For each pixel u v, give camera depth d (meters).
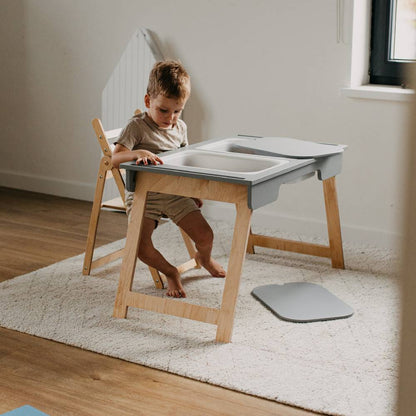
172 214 2.14
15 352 1.77
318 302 2.11
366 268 2.50
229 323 1.82
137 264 2.51
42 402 1.52
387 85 2.82
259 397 1.55
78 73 3.41
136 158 1.96
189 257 2.62
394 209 2.75
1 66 3.64
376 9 2.78
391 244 2.77
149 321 1.97
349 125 2.77
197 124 3.13
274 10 2.81
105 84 3.35
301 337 1.87
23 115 3.65
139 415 1.47
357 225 2.85
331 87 2.77
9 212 3.27
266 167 2.04
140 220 1.97
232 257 1.82
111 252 2.68
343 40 2.70
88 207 3.41
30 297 2.15
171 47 3.11
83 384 1.61
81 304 2.10
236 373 1.65
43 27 3.45
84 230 2.99
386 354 1.75
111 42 3.28
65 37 3.40
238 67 2.96
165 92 2.01
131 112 3.24
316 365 1.69
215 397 1.55
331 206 2.43
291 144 2.27
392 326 1.95
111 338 1.85
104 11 3.25
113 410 1.49
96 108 3.41
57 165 3.61
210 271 2.34
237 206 1.81
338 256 2.48
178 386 1.60
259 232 2.98
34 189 3.71
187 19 3.04
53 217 3.20
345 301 2.16
